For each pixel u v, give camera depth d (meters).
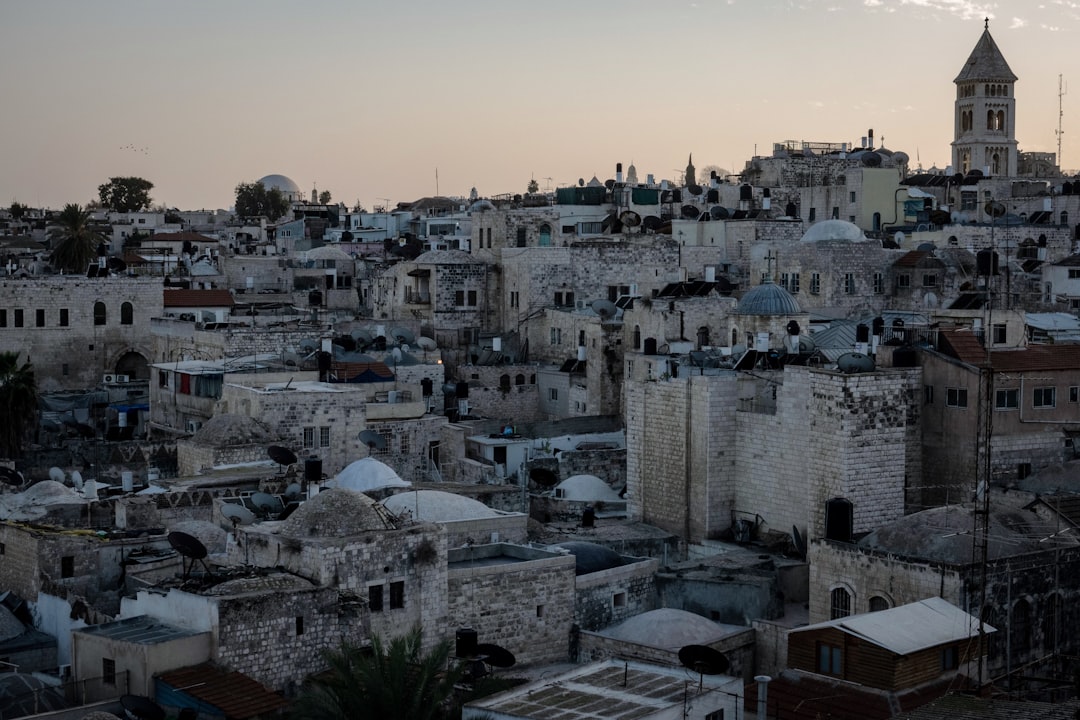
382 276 159.25
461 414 122.06
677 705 56.69
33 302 144.75
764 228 152.38
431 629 69.81
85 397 141.25
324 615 64.62
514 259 146.38
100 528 86.69
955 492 85.06
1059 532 72.25
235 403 103.44
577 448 113.31
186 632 62.88
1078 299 138.12
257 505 83.56
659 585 79.81
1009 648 68.81
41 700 62.00
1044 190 186.00
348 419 101.31
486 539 81.50
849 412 81.62
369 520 68.94
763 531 88.25
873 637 63.53
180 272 180.75
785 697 63.22
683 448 91.38
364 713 57.59
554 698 58.00
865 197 168.00
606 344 126.00
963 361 86.06
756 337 103.12
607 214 166.62
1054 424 87.06
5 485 95.88
